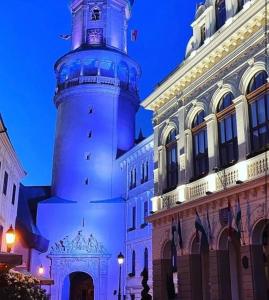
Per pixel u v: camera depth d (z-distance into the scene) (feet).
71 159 192.13
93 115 195.21
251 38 77.20
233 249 84.48
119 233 175.94
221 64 85.25
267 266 71.92
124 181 181.78
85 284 184.55
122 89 199.82
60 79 206.59
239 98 78.64
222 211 78.95
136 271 157.79
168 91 103.04
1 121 93.81
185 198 92.17
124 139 197.26
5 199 113.60
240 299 81.82
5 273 53.93
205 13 96.17
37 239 165.48
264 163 70.44
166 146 106.01
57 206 185.26
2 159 105.50
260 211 69.51
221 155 84.12
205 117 88.58
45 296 62.23
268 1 70.54
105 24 212.02
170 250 98.99
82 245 177.37
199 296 86.63
